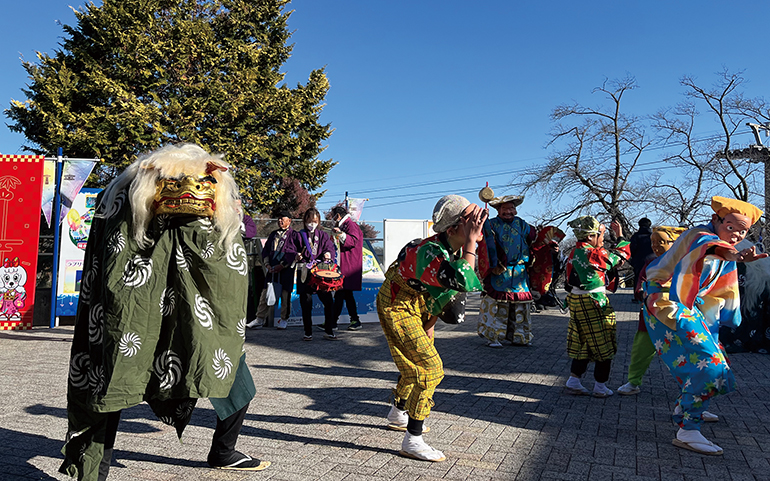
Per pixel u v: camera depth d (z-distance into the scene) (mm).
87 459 2445
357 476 2943
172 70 26062
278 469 3029
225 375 2443
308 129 29922
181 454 3242
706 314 3770
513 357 6887
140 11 25703
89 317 2439
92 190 9398
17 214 7441
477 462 3191
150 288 2367
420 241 3287
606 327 4770
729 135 24891
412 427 3248
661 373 5898
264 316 9656
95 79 24234
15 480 2777
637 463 3203
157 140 24094
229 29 28609
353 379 5496
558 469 3098
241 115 26812
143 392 2348
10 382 5023
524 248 7566
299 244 8477
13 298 7445
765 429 3924
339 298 8922
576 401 4684
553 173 26641
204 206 2383
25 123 25016
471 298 16516
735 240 3553
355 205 22875
